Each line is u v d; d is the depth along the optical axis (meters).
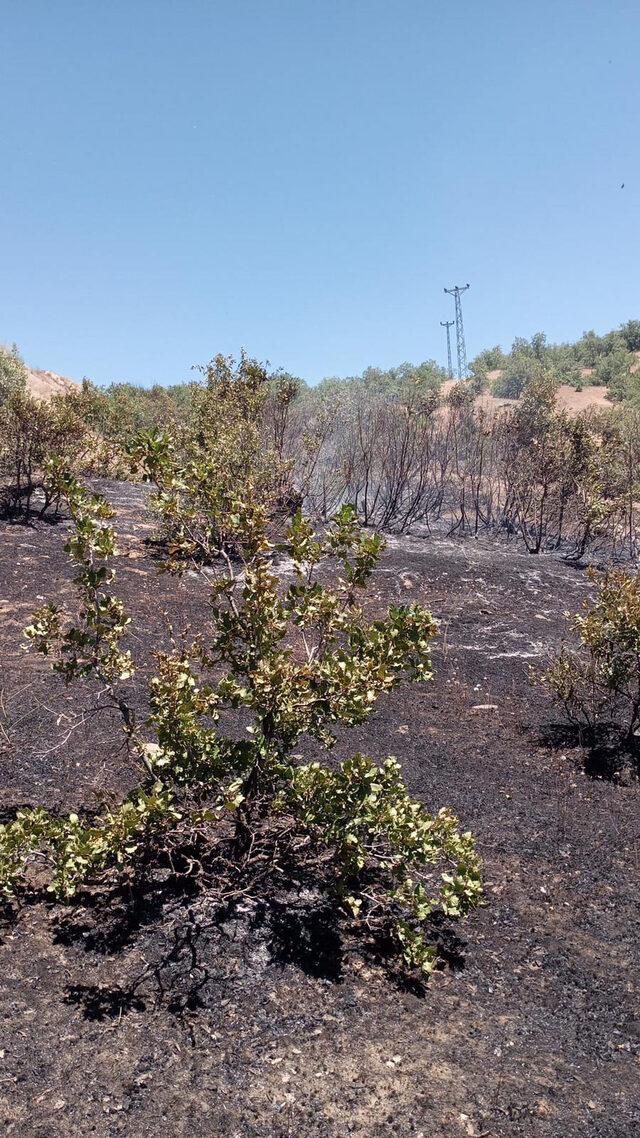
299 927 3.28
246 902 3.37
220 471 9.54
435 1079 2.59
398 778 3.40
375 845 3.58
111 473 13.12
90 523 3.31
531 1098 2.55
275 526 10.33
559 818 4.49
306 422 14.18
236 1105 2.41
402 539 12.53
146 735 4.74
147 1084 2.45
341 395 15.54
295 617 3.47
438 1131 2.38
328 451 13.92
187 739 3.22
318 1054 2.65
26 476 11.04
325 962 3.11
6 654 5.86
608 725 5.90
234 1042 2.66
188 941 3.12
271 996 2.89
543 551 12.90
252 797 3.41
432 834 3.18
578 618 5.86
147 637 6.47
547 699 6.36
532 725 5.84
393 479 14.03
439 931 3.42
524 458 14.99
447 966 3.20
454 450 16.30
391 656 3.22
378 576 9.30
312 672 3.24
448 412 19.25
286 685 3.16
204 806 3.73
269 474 10.22
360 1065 2.62
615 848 4.23
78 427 10.49
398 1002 2.95
